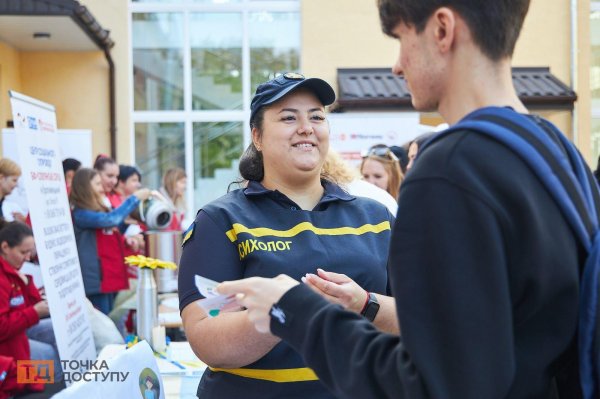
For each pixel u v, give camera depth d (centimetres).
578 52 912
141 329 315
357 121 670
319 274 176
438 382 100
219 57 965
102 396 176
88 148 700
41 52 900
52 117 353
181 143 965
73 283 347
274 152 202
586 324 107
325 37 928
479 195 101
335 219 202
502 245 101
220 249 189
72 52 903
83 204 506
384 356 107
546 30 924
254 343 174
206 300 140
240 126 970
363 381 108
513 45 114
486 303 99
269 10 962
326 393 183
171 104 965
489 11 111
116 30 917
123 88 920
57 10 705
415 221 104
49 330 427
